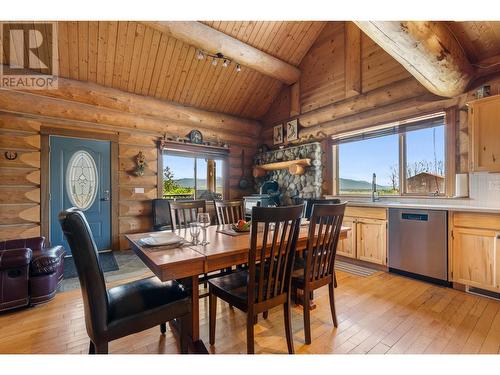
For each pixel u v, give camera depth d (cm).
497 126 247
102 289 124
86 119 399
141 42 379
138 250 162
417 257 284
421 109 323
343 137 424
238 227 211
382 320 201
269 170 545
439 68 237
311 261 175
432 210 271
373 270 322
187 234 203
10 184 346
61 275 262
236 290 161
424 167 333
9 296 212
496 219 231
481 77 274
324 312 215
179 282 173
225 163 549
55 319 204
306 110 481
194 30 353
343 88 417
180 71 438
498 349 164
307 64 478
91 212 404
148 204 452
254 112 574
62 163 382
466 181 286
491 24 230
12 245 251
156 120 461
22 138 353
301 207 160
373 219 326
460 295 245
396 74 349
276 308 223
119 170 428
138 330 132
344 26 417
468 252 248
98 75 398
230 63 448
